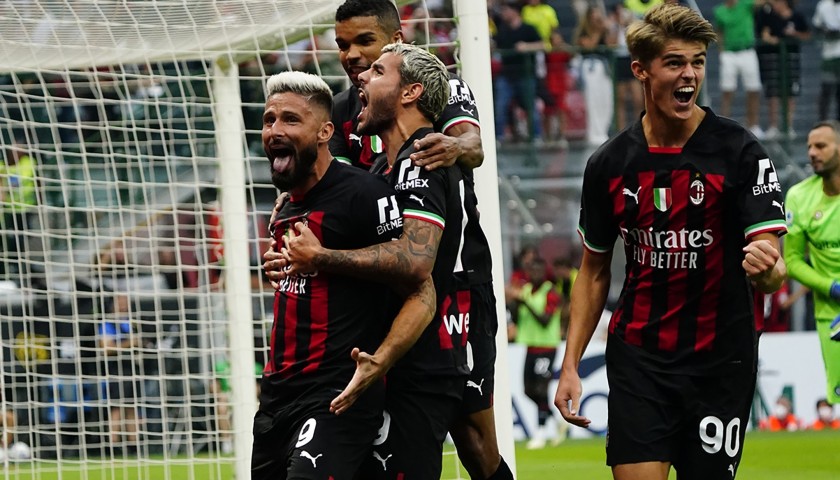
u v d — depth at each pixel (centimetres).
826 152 2923
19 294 3812
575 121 5441
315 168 1430
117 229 3659
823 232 2981
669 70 1451
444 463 2877
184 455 3831
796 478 3067
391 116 1478
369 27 1633
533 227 5156
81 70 3119
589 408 4578
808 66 5575
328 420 1382
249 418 2630
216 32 2523
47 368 3734
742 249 1512
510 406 2041
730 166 1489
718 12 5594
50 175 4081
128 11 2375
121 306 3872
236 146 2655
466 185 1591
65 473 3288
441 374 1502
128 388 3784
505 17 5628
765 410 4653
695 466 1553
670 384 1532
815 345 4675
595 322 1642
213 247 3081
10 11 2345
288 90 1398
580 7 5900
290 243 1362
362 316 1417
